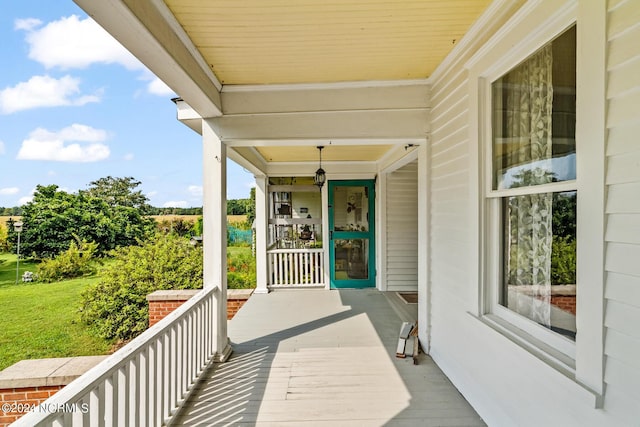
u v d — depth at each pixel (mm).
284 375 2838
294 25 2139
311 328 4090
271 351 3371
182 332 2438
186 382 2490
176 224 15492
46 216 12898
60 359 2715
